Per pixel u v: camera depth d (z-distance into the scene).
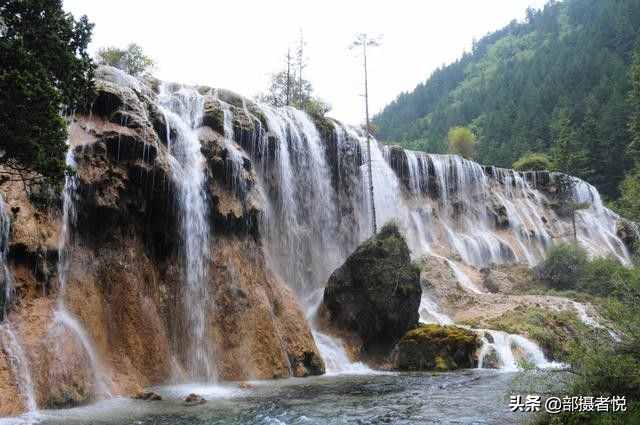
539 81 126.25
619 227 62.09
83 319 18.28
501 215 54.03
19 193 17.62
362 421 13.89
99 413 14.84
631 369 11.26
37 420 13.76
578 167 75.44
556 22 198.50
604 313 13.00
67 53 15.85
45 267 17.52
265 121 32.44
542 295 38.91
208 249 24.31
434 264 38.72
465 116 140.12
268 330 23.64
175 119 25.92
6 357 14.89
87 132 21.22
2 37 13.70
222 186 26.16
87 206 20.02
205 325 22.69
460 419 13.92
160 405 16.12
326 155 37.53
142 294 21.06
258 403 16.44
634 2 124.81
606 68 105.44
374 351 27.55
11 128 13.39
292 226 32.25
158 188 22.52
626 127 78.38
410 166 48.91
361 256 28.48
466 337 26.06
